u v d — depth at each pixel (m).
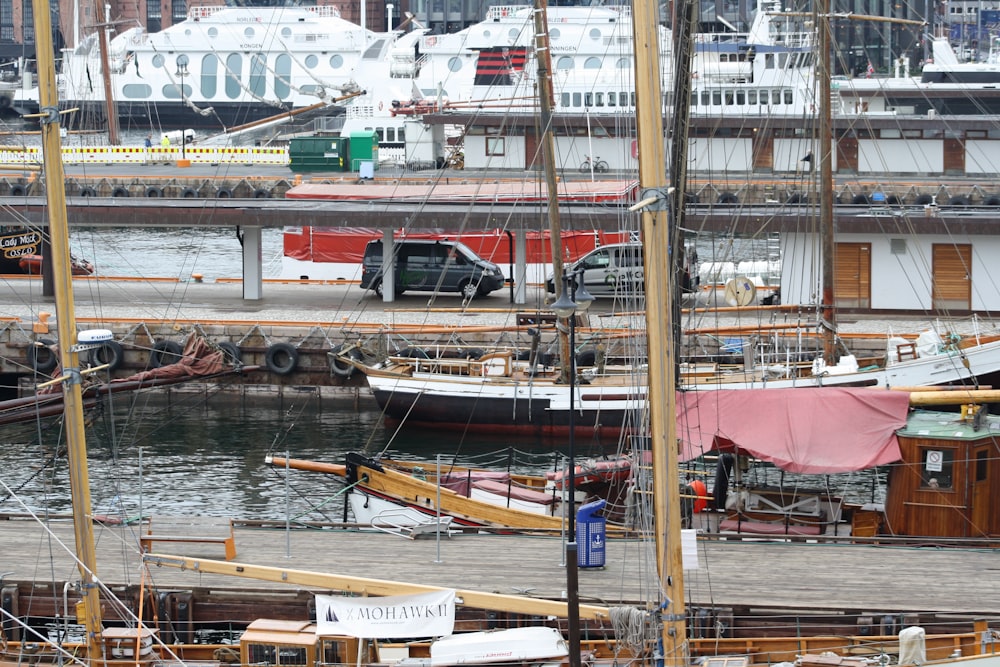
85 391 145.38
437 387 164.50
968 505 111.94
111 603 90.19
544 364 169.50
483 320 191.12
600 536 98.69
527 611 83.69
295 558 101.12
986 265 187.88
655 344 68.69
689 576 97.69
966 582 96.31
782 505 118.06
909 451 113.56
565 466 127.00
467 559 101.25
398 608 83.50
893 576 97.75
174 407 181.12
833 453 113.56
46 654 86.56
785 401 116.81
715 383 151.38
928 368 151.62
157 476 146.88
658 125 67.75
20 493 139.00
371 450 158.00
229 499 137.75
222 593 94.25
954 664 78.31
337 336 182.88
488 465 151.25
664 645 71.12
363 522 116.38
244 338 184.25
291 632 85.06
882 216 190.12
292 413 178.00
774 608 90.56
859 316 189.88
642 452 83.75
